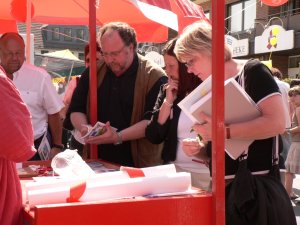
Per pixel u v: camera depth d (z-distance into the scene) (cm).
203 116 186
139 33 552
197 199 170
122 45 276
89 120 303
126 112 289
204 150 223
